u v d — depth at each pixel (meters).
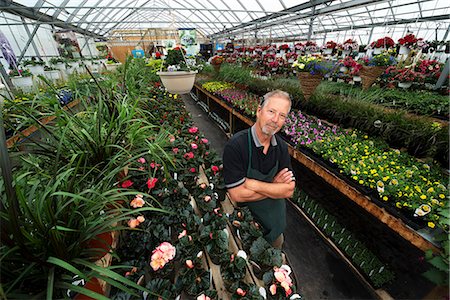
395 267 1.60
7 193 0.61
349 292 1.61
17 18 7.22
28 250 0.66
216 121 5.43
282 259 1.07
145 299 0.88
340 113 2.63
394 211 1.37
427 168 1.66
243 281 1.01
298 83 3.55
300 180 2.73
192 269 0.99
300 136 2.42
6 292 0.58
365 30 13.02
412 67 2.90
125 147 1.30
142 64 5.23
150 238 1.13
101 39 16.73
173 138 2.20
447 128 1.66
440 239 1.11
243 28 15.16
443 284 1.00
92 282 0.81
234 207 1.45
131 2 13.67
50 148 1.24
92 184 1.01
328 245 1.97
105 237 0.97
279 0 9.48
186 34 11.66
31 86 4.01
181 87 2.21
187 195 1.47
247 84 4.79
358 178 1.65
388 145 2.07
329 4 7.92
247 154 1.29
